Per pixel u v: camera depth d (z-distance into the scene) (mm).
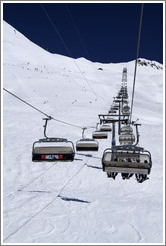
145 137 31656
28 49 120438
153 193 14266
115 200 12727
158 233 9289
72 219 10547
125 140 21672
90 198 13008
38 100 46969
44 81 63062
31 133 27922
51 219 10555
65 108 44812
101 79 112938
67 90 60062
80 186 15547
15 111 37438
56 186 15375
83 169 18875
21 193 13984
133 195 13820
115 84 104625
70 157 10336
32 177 16906
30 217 10758
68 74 88688
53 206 12008
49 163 20000
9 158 19656
